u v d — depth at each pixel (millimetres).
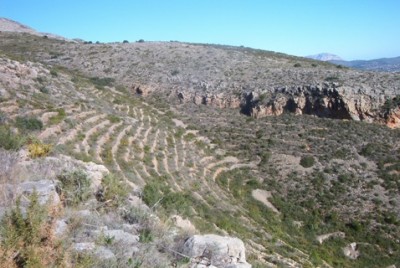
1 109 29734
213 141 52156
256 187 42562
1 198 8562
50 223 7098
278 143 51625
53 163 13164
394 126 53656
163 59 86250
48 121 31922
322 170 45125
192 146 47844
